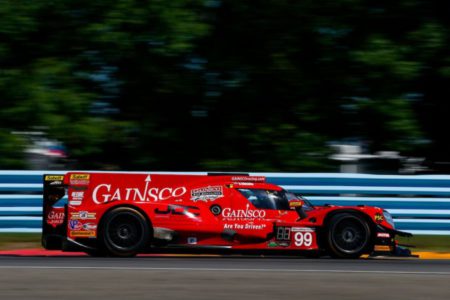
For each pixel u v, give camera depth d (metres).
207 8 28.77
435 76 29.33
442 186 23.45
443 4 28.80
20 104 26.17
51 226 18.38
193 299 11.57
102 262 16.81
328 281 13.84
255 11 28.88
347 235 18.55
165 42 27.03
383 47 27.81
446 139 30.95
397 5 28.53
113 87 29.27
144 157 29.72
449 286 13.41
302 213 18.89
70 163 28.77
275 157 28.77
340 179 23.44
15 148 26.08
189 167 30.09
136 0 27.08
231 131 29.44
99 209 18.08
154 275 14.38
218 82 29.48
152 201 18.38
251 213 18.62
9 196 22.77
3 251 20.12
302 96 29.33
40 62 27.09
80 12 27.52
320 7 28.55
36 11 27.14
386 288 13.04
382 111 27.91
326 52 28.56
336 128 29.41
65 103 26.55
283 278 14.17
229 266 16.30
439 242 22.59
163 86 28.95
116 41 26.92
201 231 18.30
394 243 18.70
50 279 13.70
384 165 29.88
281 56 28.83
